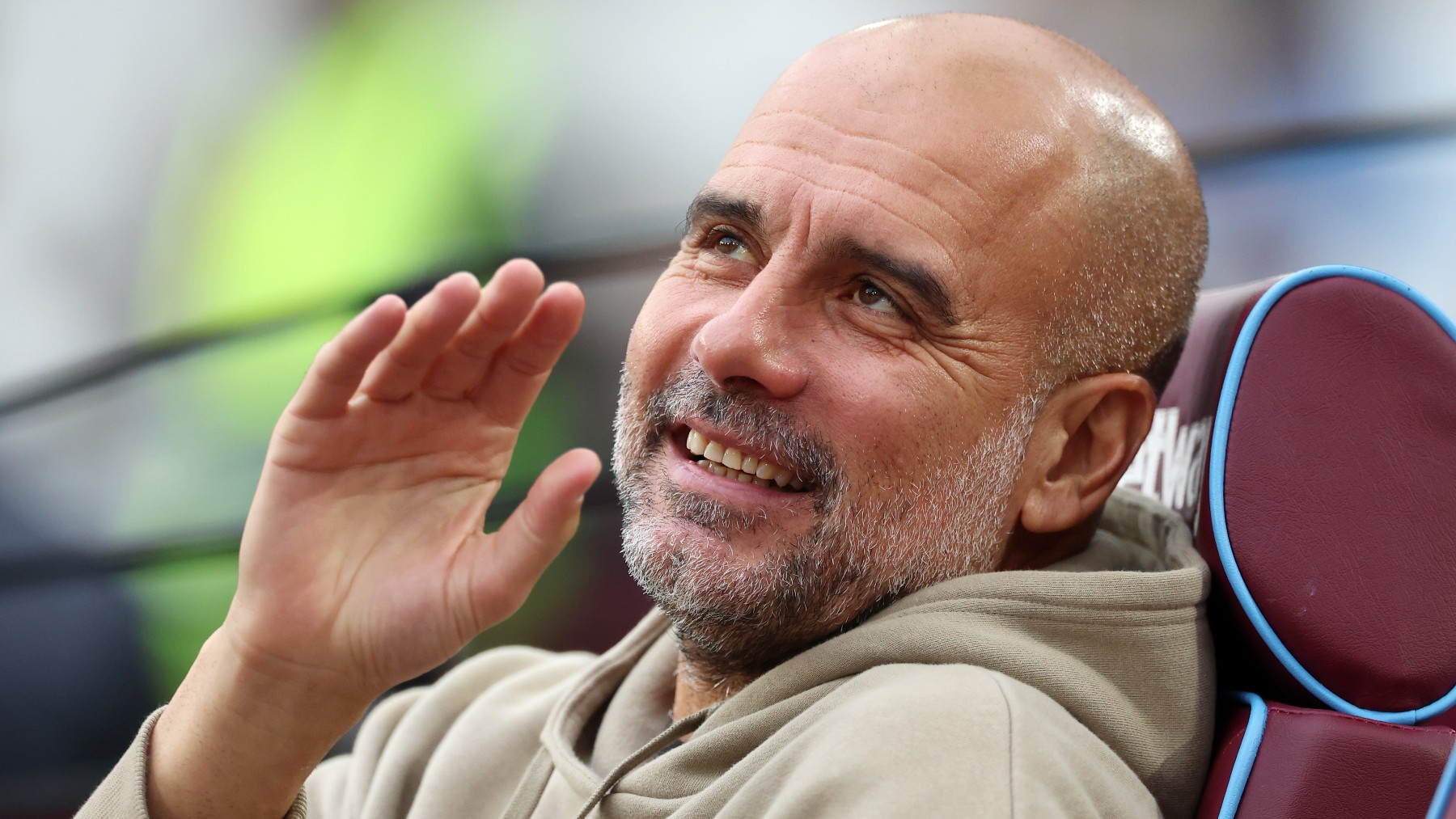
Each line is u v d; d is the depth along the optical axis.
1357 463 3.87
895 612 3.95
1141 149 4.34
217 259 11.89
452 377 3.50
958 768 3.19
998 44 4.24
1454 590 3.74
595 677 4.78
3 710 11.77
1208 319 4.54
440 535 3.57
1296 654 3.84
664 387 4.22
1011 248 4.04
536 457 10.96
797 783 3.33
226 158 11.88
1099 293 4.22
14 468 11.95
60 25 11.94
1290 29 9.22
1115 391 4.32
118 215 11.95
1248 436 3.97
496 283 3.31
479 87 11.45
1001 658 3.70
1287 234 9.22
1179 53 9.53
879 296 4.07
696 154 11.09
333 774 5.46
